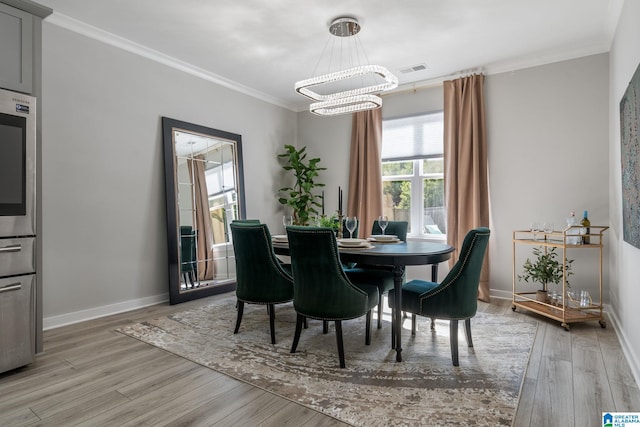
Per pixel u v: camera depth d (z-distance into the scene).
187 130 4.08
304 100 5.46
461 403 1.85
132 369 2.25
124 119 3.54
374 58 3.87
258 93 5.04
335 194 5.32
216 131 4.41
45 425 1.67
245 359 2.40
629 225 2.37
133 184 3.62
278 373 2.20
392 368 2.26
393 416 1.74
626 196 2.48
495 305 3.76
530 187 3.89
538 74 3.84
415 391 1.97
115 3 2.85
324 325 2.91
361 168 4.92
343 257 2.52
